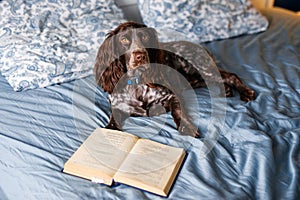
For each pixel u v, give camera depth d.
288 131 1.09
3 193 0.96
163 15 1.85
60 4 1.62
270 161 0.95
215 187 0.88
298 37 1.89
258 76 1.48
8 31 1.48
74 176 0.91
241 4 1.98
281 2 2.56
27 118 1.17
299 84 1.43
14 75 1.36
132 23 1.16
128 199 0.84
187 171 0.93
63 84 1.40
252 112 1.21
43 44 1.44
